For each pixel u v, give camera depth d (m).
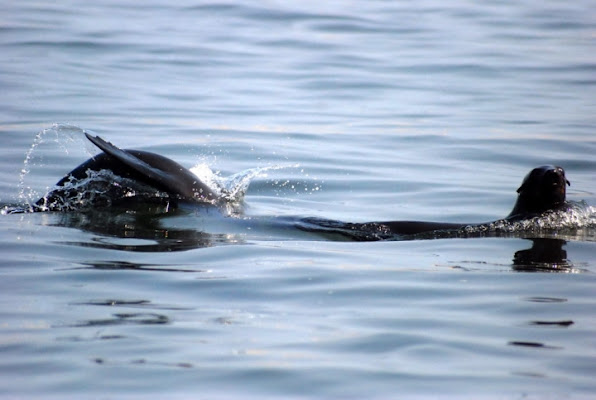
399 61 64.25
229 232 30.38
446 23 76.94
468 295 23.27
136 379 17.44
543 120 50.06
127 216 32.09
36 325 20.41
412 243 29.23
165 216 32.09
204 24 73.12
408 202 36.16
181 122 48.34
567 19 78.50
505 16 79.75
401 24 76.00
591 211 32.22
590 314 21.80
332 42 69.12
